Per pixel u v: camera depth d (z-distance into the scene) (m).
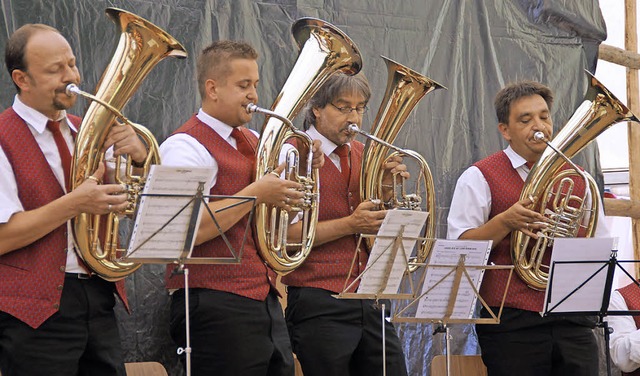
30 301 6.55
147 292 9.06
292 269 7.86
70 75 6.67
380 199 8.60
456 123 11.26
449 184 11.13
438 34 11.23
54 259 6.66
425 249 8.79
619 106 9.27
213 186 7.61
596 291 8.59
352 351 8.33
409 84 8.59
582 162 12.10
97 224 6.70
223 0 9.76
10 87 8.41
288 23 10.15
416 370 10.72
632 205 12.97
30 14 8.57
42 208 6.44
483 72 11.53
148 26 6.82
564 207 9.27
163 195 6.21
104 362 6.88
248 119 7.72
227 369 7.38
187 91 9.45
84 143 6.62
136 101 9.15
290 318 8.47
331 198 8.59
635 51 13.41
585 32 12.38
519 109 9.46
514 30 11.85
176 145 7.61
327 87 8.51
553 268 8.41
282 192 7.40
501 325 9.27
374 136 8.53
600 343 11.65
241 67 7.67
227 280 7.48
